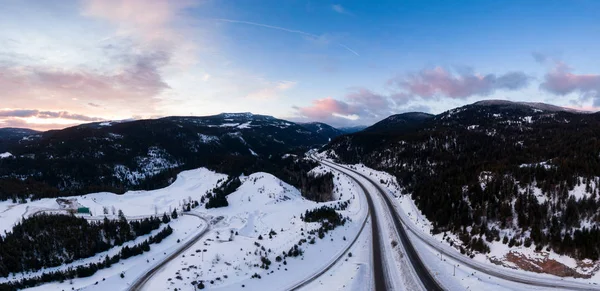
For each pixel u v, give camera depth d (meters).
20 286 75.81
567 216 69.75
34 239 97.00
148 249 99.12
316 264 75.12
